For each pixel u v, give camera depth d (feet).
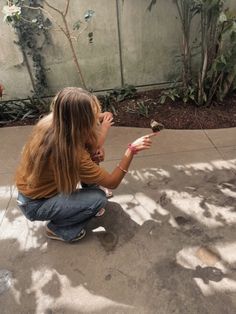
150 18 11.50
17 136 10.96
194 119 10.85
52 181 5.60
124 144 9.96
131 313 5.20
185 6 10.13
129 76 12.81
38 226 7.04
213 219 6.84
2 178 8.82
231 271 5.73
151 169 8.59
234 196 7.41
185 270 5.81
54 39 11.57
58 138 4.80
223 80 11.14
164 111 11.48
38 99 12.41
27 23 11.09
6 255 6.41
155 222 6.89
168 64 12.62
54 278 5.89
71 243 6.54
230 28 9.73
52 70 12.28
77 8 11.05
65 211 5.91
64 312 5.32
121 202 7.51
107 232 6.72
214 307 5.18
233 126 10.34
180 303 5.28
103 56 12.17
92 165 5.26
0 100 12.78
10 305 5.48
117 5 11.14
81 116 4.65
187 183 7.96
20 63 11.98
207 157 8.89
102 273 5.89
